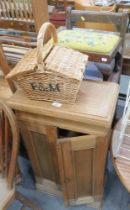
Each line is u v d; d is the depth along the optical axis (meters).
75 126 0.95
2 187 1.03
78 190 1.27
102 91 0.99
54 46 0.96
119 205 1.36
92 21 1.34
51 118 0.96
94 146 1.01
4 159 1.04
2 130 1.00
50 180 1.37
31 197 1.43
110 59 1.00
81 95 0.97
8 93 1.17
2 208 0.97
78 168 1.13
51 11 2.16
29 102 0.96
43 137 1.08
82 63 0.89
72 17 1.36
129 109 0.93
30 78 0.86
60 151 1.05
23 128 1.09
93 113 0.88
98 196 1.29
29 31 1.14
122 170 0.95
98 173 1.15
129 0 2.43
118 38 1.13
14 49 1.18
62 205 1.38
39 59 0.79
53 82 0.84
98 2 2.33
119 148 1.01
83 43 1.06
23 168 1.60
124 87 2.08
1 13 1.11
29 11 1.04
